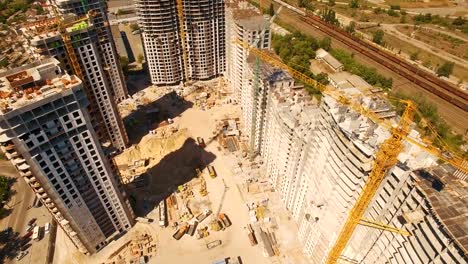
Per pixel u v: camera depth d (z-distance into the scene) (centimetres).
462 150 16462
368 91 14062
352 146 9156
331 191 10462
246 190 16175
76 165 10456
